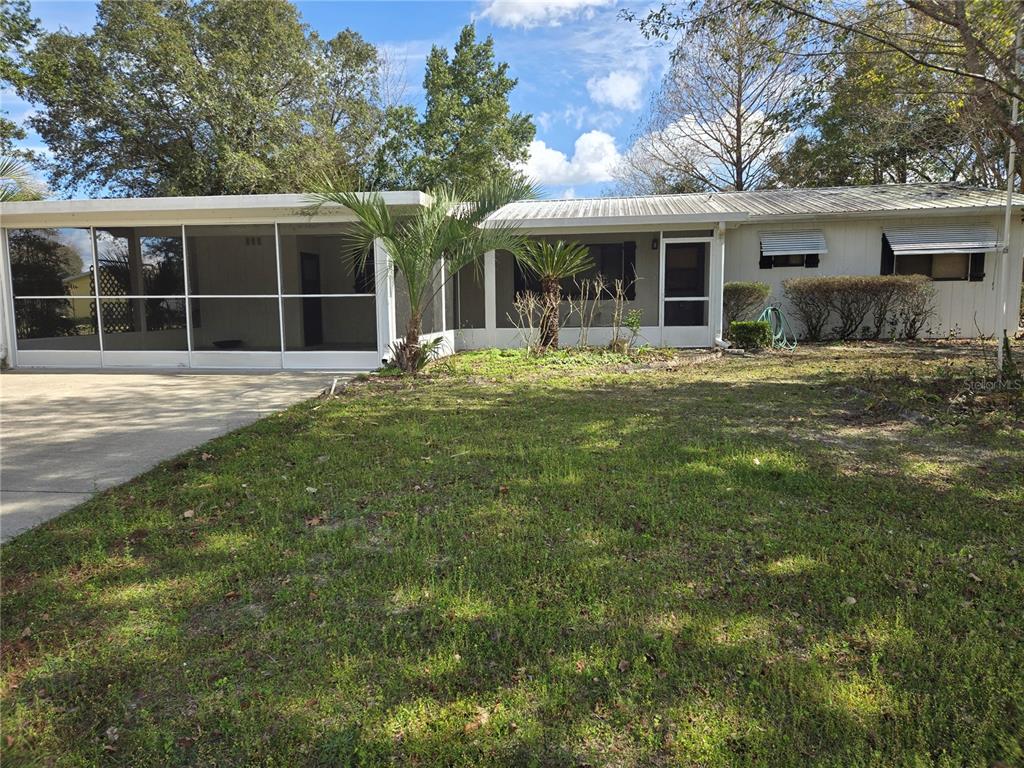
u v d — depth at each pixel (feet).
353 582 10.05
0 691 7.61
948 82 26.03
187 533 12.06
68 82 74.79
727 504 13.17
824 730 6.88
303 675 7.84
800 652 8.23
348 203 30.63
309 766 6.50
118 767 6.52
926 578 10.05
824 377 29.53
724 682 7.66
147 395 27.86
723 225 41.83
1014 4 19.44
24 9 69.00
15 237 39.14
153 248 42.57
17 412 24.11
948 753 6.56
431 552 11.08
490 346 46.19
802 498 13.53
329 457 16.99
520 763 6.49
